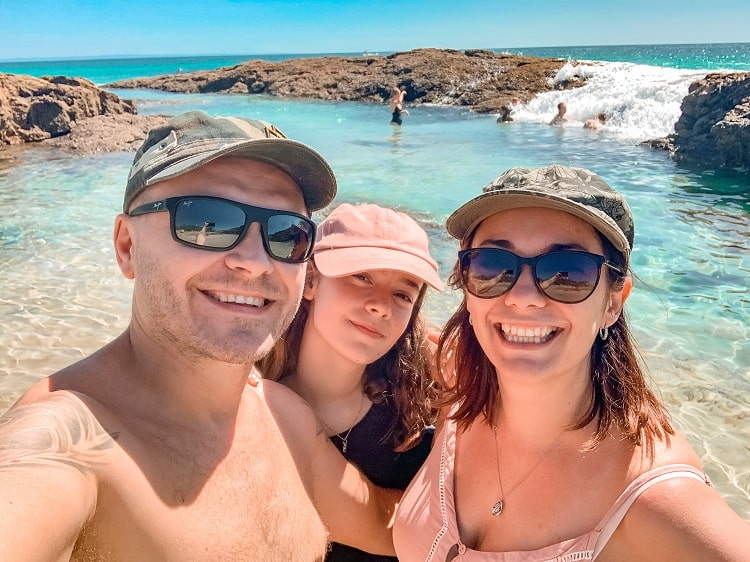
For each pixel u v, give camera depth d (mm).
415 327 786
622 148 4367
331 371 736
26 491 350
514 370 552
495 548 575
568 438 570
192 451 483
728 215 2703
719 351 1549
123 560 414
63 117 5172
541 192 509
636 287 1942
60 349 1544
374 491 722
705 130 4008
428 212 2795
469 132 5445
